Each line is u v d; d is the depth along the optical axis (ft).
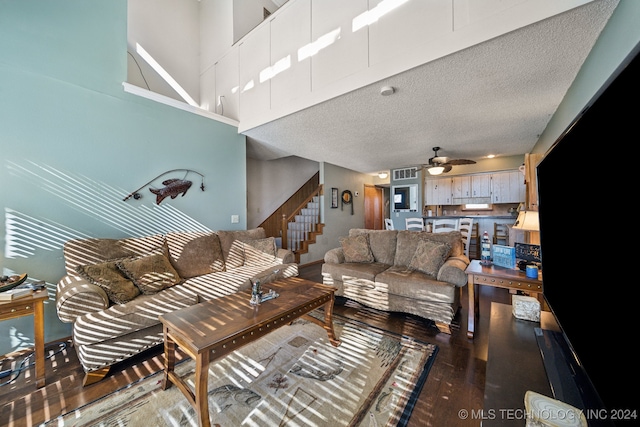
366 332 7.84
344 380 5.61
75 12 8.41
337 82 8.63
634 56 1.65
